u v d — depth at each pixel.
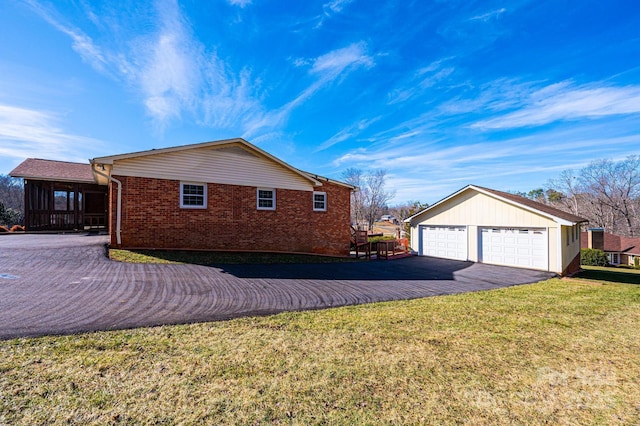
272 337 4.15
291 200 14.05
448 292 7.76
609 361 3.75
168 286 6.48
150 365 3.20
